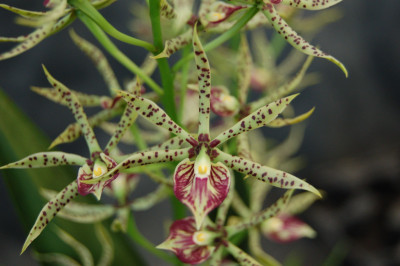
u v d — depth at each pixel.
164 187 0.33
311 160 0.76
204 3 0.30
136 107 0.27
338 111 0.76
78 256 0.34
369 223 0.71
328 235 0.71
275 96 0.32
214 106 0.31
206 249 0.30
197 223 0.26
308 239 0.71
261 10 0.28
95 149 0.28
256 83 0.44
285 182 0.27
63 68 0.70
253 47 0.69
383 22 0.76
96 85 0.70
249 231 0.35
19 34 0.70
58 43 0.70
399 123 0.77
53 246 0.34
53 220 0.34
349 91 0.77
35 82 0.69
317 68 0.76
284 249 0.69
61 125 0.69
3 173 0.34
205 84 0.27
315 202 0.74
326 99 0.76
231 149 0.33
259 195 0.37
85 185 0.27
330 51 0.76
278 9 0.38
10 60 0.69
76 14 0.28
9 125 0.34
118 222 0.33
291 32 0.28
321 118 0.76
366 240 0.70
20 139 0.34
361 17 0.77
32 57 0.69
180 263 0.34
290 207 0.36
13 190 0.34
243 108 0.32
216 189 0.27
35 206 0.34
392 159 0.73
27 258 0.65
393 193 0.72
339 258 0.69
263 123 0.27
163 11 0.29
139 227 0.68
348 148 0.76
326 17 0.48
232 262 0.35
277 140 0.74
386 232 0.70
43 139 0.35
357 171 0.74
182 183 0.27
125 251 0.36
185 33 0.29
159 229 0.68
